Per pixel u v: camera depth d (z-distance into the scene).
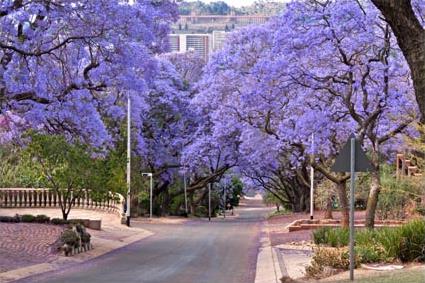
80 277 17.62
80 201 46.62
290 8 24.94
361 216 42.47
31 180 45.94
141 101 44.25
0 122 30.34
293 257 22.59
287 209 76.44
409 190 32.06
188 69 63.28
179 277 18.11
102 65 22.56
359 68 24.69
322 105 27.84
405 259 18.62
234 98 39.75
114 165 32.31
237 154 54.28
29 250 22.19
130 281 17.03
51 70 21.91
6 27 19.92
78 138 27.14
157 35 24.95
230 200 91.00
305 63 25.77
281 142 30.38
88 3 21.09
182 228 42.00
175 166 56.56
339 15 23.64
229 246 28.77
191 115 54.72
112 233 33.12
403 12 8.62
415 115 24.11
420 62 8.66
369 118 24.89
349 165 14.64
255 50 41.25
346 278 15.44
